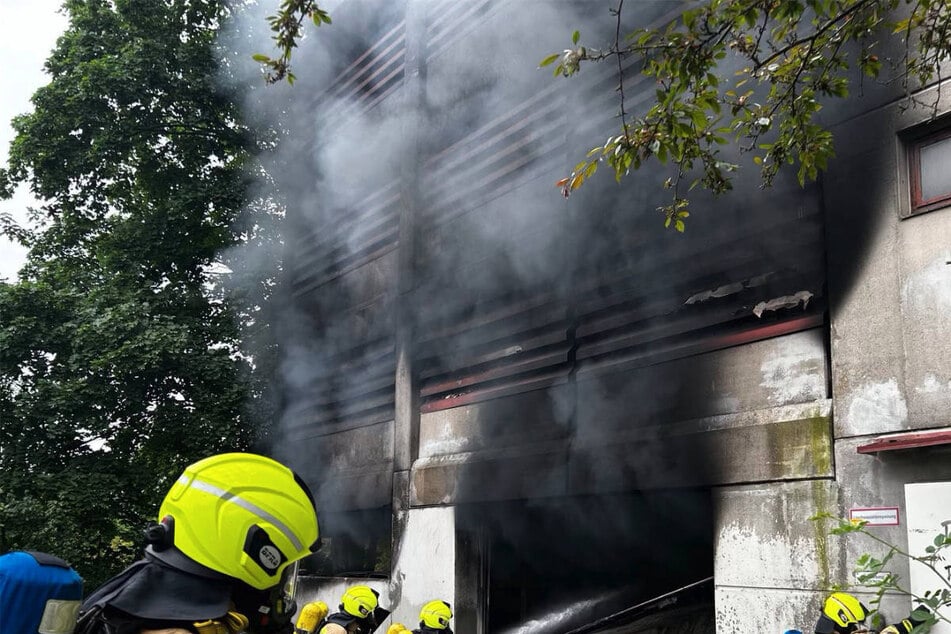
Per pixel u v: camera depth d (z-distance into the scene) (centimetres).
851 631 541
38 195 1389
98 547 1267
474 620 981
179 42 1445
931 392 573
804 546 633
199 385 1310
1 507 1142
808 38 521
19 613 174
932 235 590
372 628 646
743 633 668
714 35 505
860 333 624
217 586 172
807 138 539
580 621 968
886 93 630
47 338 1238
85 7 1430
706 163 554
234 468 179
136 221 1430
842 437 623
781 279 700
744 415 702
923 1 503
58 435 1201
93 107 1362
